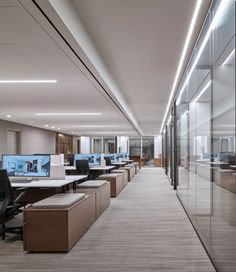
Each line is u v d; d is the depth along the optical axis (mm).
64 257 3814
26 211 4020
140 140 27188
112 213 6465
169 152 13773
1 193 4438
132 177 14539
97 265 3545
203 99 5184
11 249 4156
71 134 22891
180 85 7734
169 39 4730
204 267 3477
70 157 10766
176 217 6082
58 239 3990
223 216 3623
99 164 10141
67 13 3498
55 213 4004
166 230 5074
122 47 5090
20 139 14766
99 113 10773
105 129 18391
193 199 5805
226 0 3209
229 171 3559
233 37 2936
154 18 4031
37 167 5211
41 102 8547
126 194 9352
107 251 4023
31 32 3660
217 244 3527
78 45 4062
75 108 9625
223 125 3520
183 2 3625
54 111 10336
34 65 5000
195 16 3971
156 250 4059
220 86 3588
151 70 6430
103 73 5840
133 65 6086
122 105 9109
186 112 7109
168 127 14648
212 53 3930
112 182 8758
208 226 4148
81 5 3705
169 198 8547
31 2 2945
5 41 3943
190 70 6102
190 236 4719
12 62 4836
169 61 5816
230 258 3186
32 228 4012
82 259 3742
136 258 3766
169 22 4145
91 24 4223
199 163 6055
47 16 3238
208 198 5570
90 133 21969
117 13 3898
